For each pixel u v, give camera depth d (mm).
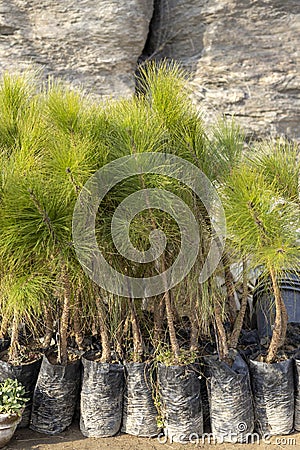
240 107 4809
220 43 4824
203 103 4848
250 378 3340
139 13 4762
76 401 3389
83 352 3424
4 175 3123
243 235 3125
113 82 4809
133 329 3363
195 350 3359
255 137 4809
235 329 3420
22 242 3070
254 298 3705
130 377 3322
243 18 4777
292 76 4770
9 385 3258
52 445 3264
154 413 3322
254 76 4797
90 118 3281
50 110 3281
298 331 3619
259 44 4789
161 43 4984
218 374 3287
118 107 3389
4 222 3062
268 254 3090
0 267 3182
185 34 4898
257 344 3529
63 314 3293
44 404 3328
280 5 4750
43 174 3186
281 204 3221
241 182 3119
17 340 3389
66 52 4766
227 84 4832
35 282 3111
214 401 3301
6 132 3422
